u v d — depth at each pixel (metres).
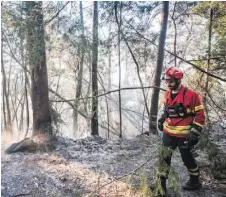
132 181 4.05
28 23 5.37
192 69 6.09
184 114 3.47
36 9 5.43
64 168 4.60
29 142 5.50
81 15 6.73
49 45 5.90
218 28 6.23
